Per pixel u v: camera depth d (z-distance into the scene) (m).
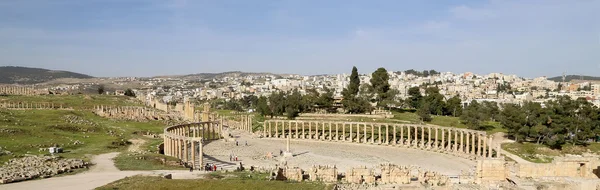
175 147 110.31
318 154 132.00
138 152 105.69
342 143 157.25
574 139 136.62
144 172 81.06
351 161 119.62
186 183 69.50
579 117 146.88
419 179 84.06
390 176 83.69
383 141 156.12
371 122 162.62
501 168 81.31
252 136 176.62
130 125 171.00
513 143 138.88
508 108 162.38
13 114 156.25
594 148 132.50
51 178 73.88
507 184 77.69
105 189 64.50
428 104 195.12
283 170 83.38
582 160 85.12
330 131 164.00
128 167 85.94
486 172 81.50
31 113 166.88
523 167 84.81
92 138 126.00
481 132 122.75
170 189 66.31
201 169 94.94
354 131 173.38
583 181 78.00
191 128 194.88
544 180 79.81
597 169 84.12
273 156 127.50
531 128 135.88
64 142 113.50
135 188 65.50
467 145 128.12
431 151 138.12
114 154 101.38
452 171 106.00
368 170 83.12
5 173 72.88
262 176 81.25
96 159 94.00
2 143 103.31
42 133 122.56
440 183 81.75
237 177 79.19
